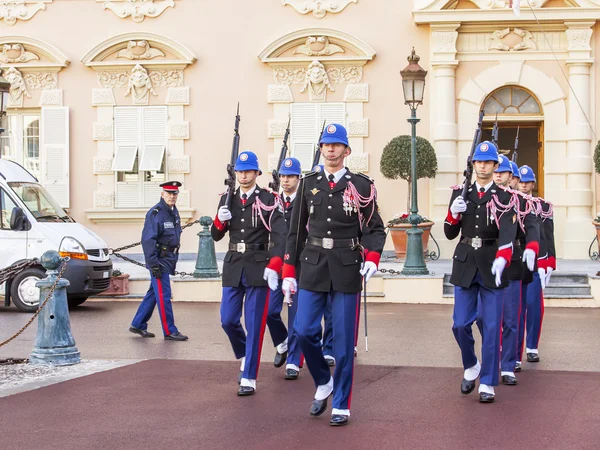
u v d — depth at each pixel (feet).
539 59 73.87
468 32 74.13
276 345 35.24
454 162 74.02
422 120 74.59
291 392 30.48
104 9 76.89
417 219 60.13
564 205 73.77
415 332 44.98
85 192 76.89
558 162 73.92
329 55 75.05
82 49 76.89
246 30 75.92
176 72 76.28
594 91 73.61
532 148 75.51
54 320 35.55
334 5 75.36
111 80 76.59
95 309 54.90
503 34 73.72
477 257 29.81
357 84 74.95
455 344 41.16
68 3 77.00
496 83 73.92
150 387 31.01
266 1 75.92
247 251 31.09
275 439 24.17
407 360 36.83
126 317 51.21
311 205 27.25
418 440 24.03
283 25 75.87
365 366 35.22
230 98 75.97
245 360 30.22
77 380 32.19
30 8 77.25
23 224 54.65
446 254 73.61
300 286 27.02
